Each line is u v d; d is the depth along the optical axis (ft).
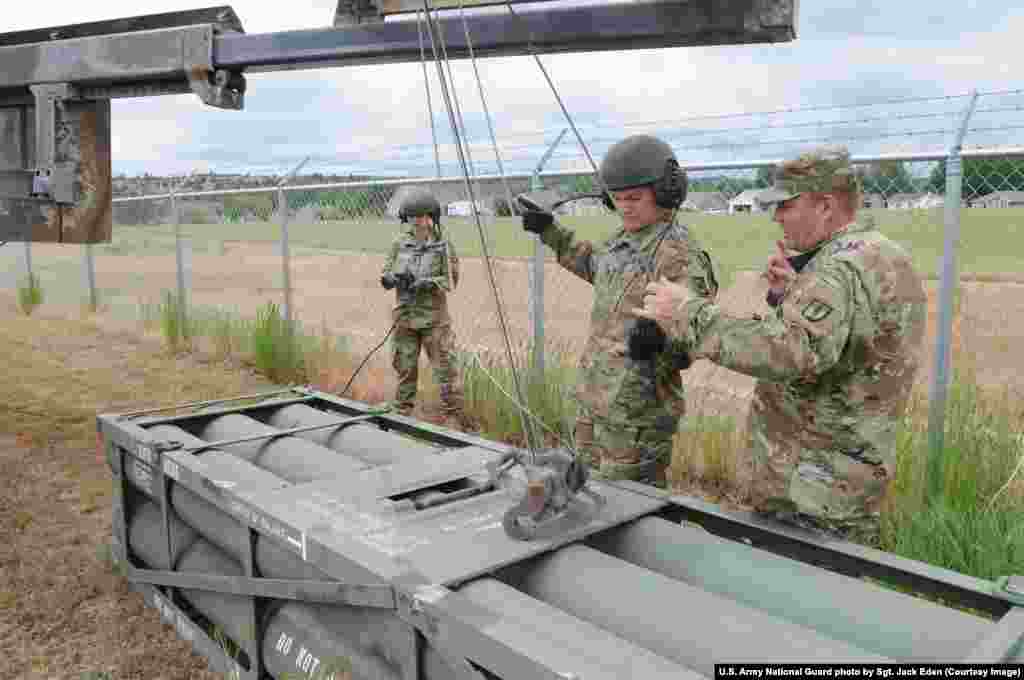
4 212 16.24
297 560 8.73
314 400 14.89
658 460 10.93
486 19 10.19
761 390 8.81
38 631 11.75
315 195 28.60
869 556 7.48
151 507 12.90
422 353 28.43
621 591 7.06
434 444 12.53
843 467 7.97
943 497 13.11
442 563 7.34
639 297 10.28
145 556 12.56
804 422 8.32
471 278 38.37
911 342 7.82
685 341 7.59
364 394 24.08
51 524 15.46
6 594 12.70
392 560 7.41
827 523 8.05
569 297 35.29
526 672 5.82
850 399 7.90
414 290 21.06
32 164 16.58
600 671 5.63
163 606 12.03
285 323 27.43
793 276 8.14
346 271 51.11
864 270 7.45
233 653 10.50
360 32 11.46
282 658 9.08
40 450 19.71
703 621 6.51
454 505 8.81
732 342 7.25
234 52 12.94
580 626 6.32
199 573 10.62
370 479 9.77
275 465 11.29
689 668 6.17
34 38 15.62
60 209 15.98
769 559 7.50
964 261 16.40
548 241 11.72
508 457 9.62
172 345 30.99
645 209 10.12
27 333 34.63
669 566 7.80
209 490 9.82
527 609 6.59
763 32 8.71
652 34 9.14
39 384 26.08
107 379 26.91
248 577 9.37
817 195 7.94
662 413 10.67
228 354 30.14
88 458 19.22
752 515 8.60
